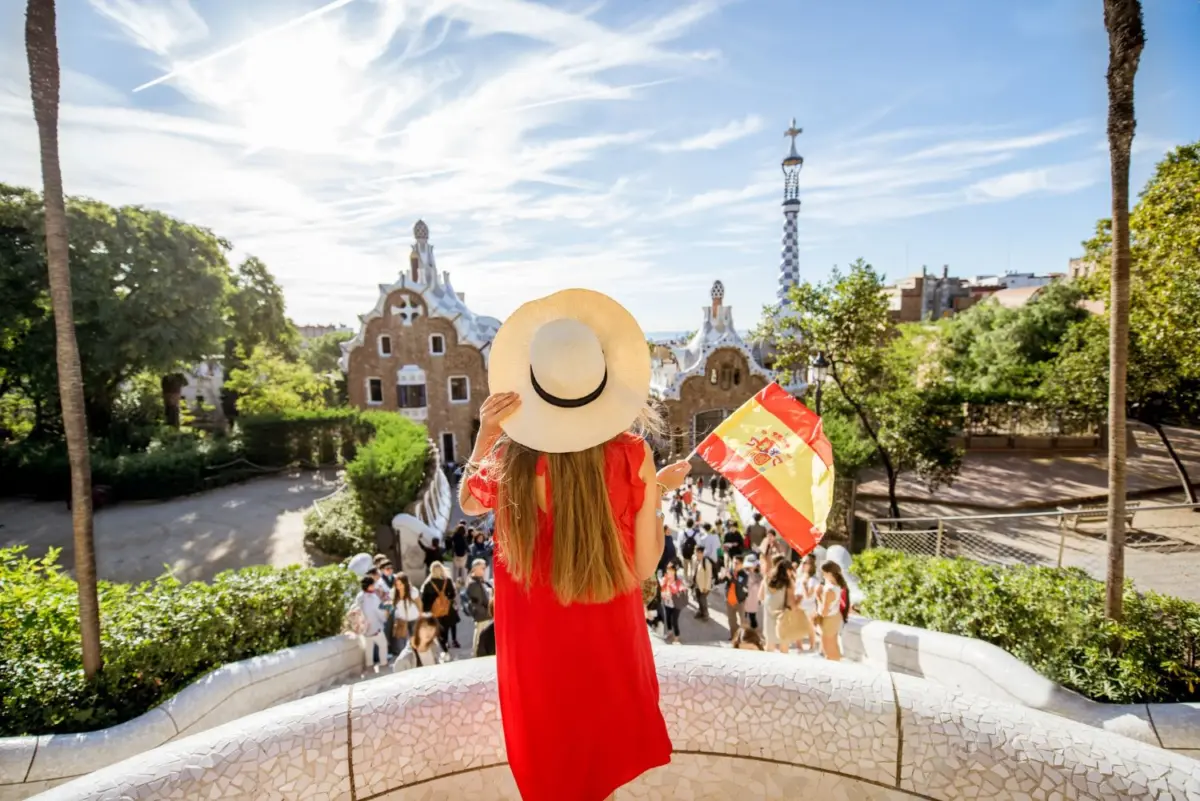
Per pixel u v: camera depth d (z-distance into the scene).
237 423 36.31
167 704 6.49
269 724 2.07
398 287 41.44
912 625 9.29
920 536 16.70
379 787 2.09
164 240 33.53
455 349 42.19
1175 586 13.32
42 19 6.12
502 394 1.97
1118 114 6.38
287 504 28.42
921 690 2.19
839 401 23.86
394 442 24.23
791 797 2.22
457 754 2.18
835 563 9.57
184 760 1.92
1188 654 6.96
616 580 1.85
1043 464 30.39
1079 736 1.93
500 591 1.98
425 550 17.20
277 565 20.39
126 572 20.14
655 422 2.01
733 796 2.28
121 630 7.44
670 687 2.38
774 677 2.34
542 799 1.91
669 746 2.03
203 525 24.95
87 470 6.71
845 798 2.15
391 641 10.92
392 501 19.64
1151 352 18.30
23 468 28.17
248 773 1.95
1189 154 15.27
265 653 8.63
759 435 2.91
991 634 8.16
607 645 1.91
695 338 42.12
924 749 2.06
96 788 1.80
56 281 6.41
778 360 23.67
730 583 11.80
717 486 30.22
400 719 2.16
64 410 6.56
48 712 6.42
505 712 1.98
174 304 33.12
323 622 9.58
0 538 23.36
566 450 1.82
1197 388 19.70
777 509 2.80
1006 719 2.04
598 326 2.02
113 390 34.91
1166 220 15.62
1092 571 14.47
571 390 1.83
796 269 44.91
